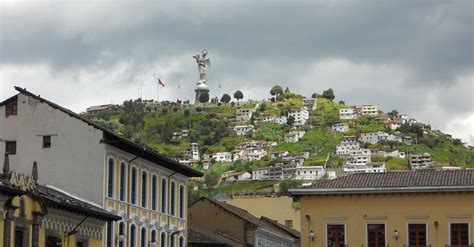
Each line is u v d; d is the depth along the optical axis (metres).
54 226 57.22
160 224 75.56
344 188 80.75
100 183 65.75
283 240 105.62
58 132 67.06
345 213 81.00
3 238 51.19
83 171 66.19
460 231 78.56
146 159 72.88
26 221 53.88
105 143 66.19
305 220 81.75
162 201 76.69
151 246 73.25
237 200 123.19
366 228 80.44
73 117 67.00
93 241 62.81
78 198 65.56
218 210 96.75
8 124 68.00
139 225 71.25
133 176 71.00
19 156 67.38
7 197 51.41
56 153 66.81
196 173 82.88
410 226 79.62
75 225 60.03
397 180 81.81
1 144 67.81
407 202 80.00
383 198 80.44
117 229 67.19
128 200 69.62
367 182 81.94
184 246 81.25
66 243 58.66
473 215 78.31
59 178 66.44
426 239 79.19
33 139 67.38
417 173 83.62
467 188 78.25
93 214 61.88
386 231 80.00
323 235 81.12
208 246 85.94
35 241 54.66
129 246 69.31
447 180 80.62
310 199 82.00
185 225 81.69
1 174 53.16
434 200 79.44
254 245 94.88
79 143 66.62
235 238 95.06
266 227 99.88
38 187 57.03
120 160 68.62
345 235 80.75
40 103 67.69
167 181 77.81
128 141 67.81
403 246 79.44
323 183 83.31
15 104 68.12
